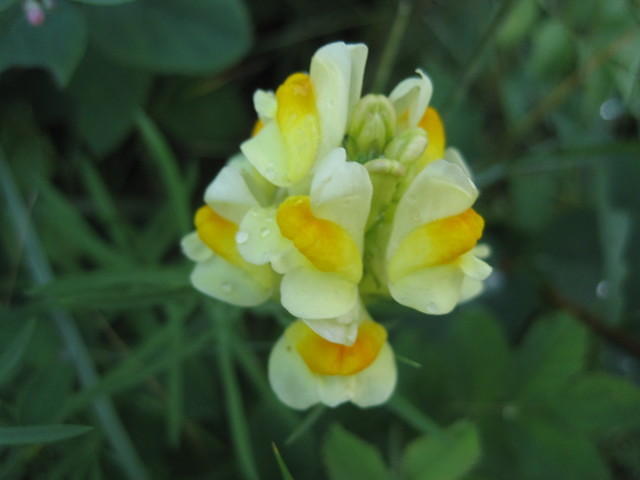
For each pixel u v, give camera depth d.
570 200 0.17
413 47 0.18
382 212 0.09
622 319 0.16
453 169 0.08
